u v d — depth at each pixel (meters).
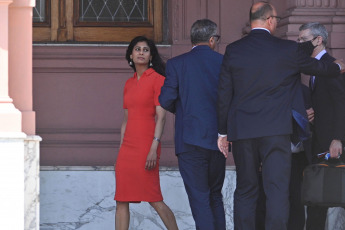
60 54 25.09
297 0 23.92
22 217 16.08
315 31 19.89
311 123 20.64
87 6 26.56
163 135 25.02
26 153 16.38
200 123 18.91
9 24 16.64
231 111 17.83
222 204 19.84
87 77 25.25
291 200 20.72
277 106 17.39
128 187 20.34
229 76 17.81
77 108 25.20
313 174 19.09
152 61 21.00
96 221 23.88
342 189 18.86
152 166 20.19
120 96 25.30
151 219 23.53
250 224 18.02
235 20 25.58
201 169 19.11
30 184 16.44
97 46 25.31
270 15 18.02
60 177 23.97
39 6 26.48
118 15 26.58
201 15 25.53
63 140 24.95
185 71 19.16
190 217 23.81
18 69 16.70
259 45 17.67
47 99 25.14
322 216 21.23
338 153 19.53
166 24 26.62
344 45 23.69
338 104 19.41
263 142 17.47
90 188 24.00
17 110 16.20
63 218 23.84
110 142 25.02
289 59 17.52
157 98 20.23
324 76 18.03
